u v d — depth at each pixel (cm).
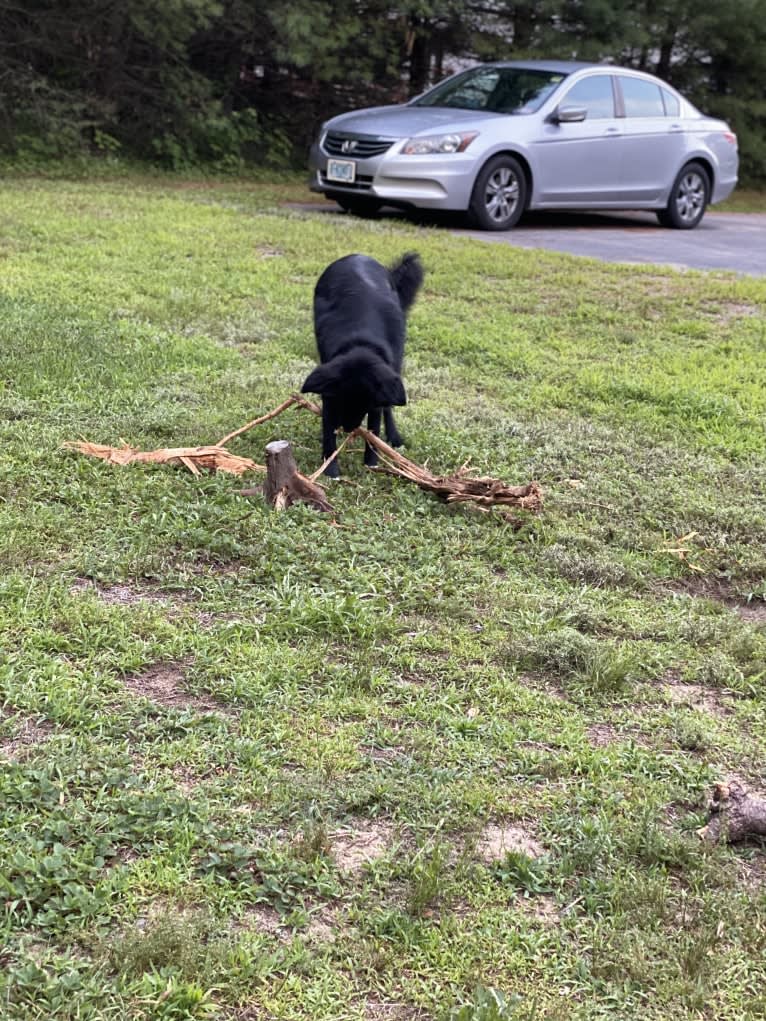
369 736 315
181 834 265
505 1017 221
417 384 659
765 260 1120
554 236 1181
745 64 1892
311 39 1474
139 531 426
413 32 1639
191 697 327
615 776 307
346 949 238
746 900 262
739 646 387
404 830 279
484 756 309
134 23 1407
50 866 249
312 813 279
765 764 321
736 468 559
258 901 250
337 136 1162
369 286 536
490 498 479
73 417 544
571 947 245
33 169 1359
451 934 246
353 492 485
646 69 1880
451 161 1123
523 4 1638
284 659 348
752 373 714
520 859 266
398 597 400
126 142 1513
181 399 588
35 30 1436
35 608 364
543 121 1175
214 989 225
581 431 597
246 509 452
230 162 1541
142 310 759
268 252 968
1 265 848
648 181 1274
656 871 270
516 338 764
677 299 891
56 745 295
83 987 220
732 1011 231
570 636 372
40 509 437
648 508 503
